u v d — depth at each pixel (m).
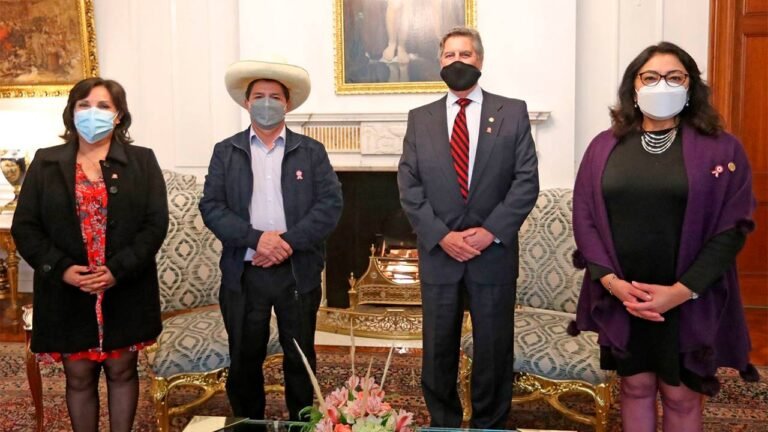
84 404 2.27
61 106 4.82
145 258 2.18
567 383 2.51
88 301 2.15
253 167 2.41
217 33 4.58
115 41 4.77
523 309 3.26
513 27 4.10
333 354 3.75
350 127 4.27
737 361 1.92
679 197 1.88
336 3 4.24
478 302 2.37
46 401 3.06
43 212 2.14
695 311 1.88
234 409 2.47
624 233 1.94
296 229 2.32
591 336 2.65
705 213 1.86
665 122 1.99
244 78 2.36
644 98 1.92
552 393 2.54
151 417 2.91
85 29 4.67
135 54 4.70
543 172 4.15
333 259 4.48
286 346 2.41
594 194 2.02
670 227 1.89
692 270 1.84
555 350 2.54
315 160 2.42
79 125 2.14
